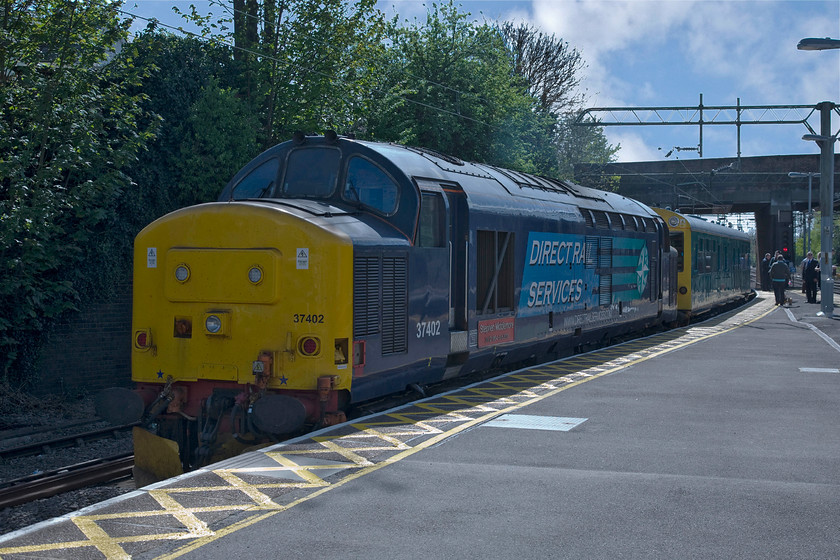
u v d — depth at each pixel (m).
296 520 5.50
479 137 27.83
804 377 12.48
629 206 18.83
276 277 8.12
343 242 8.19
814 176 47.41
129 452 10.66
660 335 19.98
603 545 5.05
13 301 13.92
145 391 8.64
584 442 7.90
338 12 19.03
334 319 8.09
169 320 8.58
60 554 4.82
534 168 31.16
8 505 8.42
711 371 13.12
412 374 9.61
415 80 27.00
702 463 7.11
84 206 14.53
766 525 5.44
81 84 13.59
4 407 13.43
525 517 5.59
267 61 18.62
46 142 13.75
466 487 6.31
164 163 16.25
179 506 5.77
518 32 46.38
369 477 6.57
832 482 6.50
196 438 8.91
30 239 13.20
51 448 11.28
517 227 12.12
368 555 4.87
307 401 8.20
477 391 10.95
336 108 19.80
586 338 15.82
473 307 10.81
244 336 8.26
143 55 15.83
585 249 15.12
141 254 8.73
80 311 14.96
